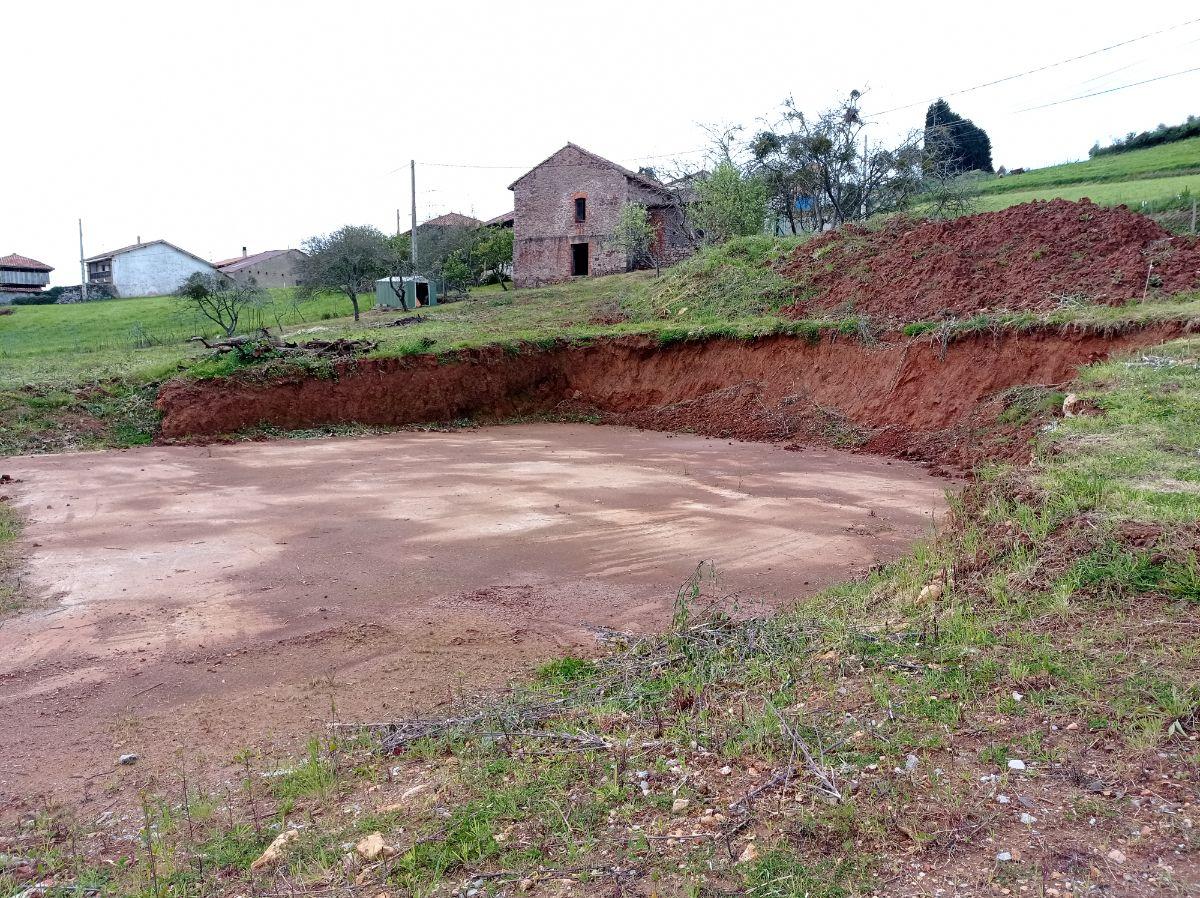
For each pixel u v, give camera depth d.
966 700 4.53
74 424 18.47
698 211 32.81
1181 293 15.63
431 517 11.70
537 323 25.84
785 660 5.59
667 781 4.21
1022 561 6.09
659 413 21.09
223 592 8.75
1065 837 3.37
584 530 10.91
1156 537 5.76
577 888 3.41
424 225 50.19
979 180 37.22
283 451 17.48
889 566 8.18
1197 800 3.46
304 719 5.99
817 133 30.31
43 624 7.94
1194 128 46.41
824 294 21.89
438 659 6.98
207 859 4.07
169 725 5.98
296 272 39.03
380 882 3.62
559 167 39.97
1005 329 15.96
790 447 17.25
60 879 4.06
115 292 62.34
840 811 3.68
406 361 21.20
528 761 4.67
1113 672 4.50
